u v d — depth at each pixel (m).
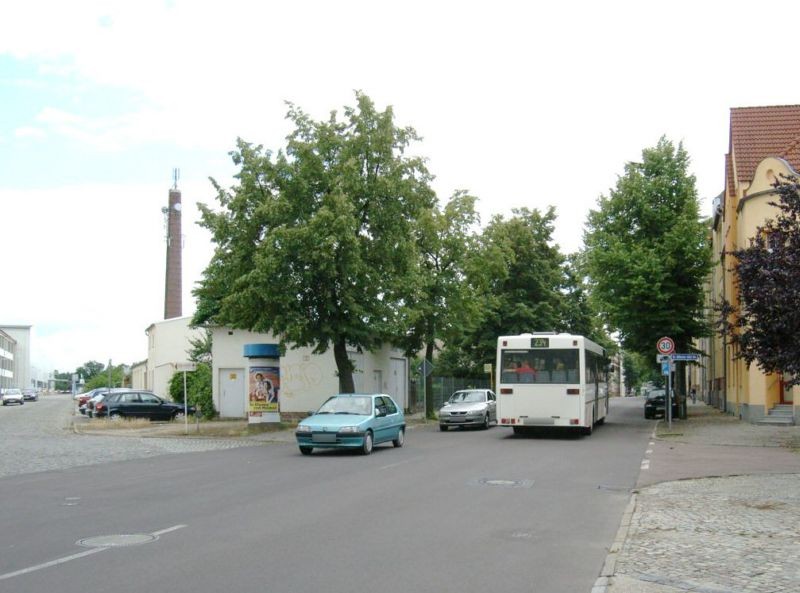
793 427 27.92
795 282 14.60
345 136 28.98
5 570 7.41
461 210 38.03
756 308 15.58
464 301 37.62
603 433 27.67
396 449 21.23
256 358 29.17
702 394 67.69
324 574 7.26
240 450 21.66
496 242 39.72
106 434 29.11
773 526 9.66
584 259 39.47
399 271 29.03
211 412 38.19
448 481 14.09
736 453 19.73
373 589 6.75
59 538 8.95
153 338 59.84
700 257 33.28
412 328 37.84
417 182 29.34
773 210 28.89
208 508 11.08
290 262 26.44
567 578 7.21
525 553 8.23
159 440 25.94
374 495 12.33
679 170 35.12
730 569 7.46
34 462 18.62
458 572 7.39
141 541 8.74
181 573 7.28
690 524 9.80
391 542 8.73
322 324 27.33
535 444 22.81
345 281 26.88
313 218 25.62
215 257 27.86
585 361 25.02
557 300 48.94
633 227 35.56
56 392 171.50
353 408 20.52
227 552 8.18
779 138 33.19
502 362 25.09
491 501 11.75
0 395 81.31
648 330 34.59
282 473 15.51
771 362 16.27
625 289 34.19
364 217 28.39
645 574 7.27
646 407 38.88
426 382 39.31
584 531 9.48
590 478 14.65
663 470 15.97
